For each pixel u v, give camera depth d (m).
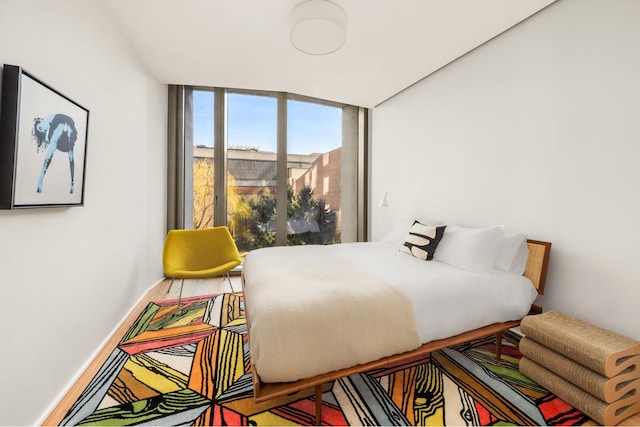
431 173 3.06
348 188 4.46
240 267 3.86
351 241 4.52
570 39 1.83
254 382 1.18
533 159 2.06
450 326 1.61
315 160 4.22
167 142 3.57
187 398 1.46
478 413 1.37
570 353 1.40
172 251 2.88
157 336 2.14
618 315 1.62
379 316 1.42
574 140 1.82
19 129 1.14
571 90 1.83
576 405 1.37
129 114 2.51
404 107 3.48
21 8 1.20
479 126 2.49
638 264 1.54
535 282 1.96
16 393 1.18
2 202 1.08
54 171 1.39
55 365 1.43
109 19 2.04
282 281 1.67
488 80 2.40
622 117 1.60
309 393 1.52
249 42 2.41
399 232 3.07
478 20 2.08
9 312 1.14
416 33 2.24
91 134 1.83
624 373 1.32
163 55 2.66
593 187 1.73
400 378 1.64
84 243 1.74
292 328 1.26
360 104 3.96
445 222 2.87
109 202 2.11
